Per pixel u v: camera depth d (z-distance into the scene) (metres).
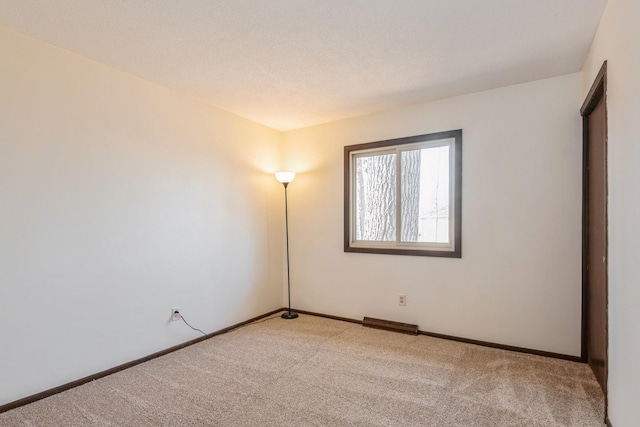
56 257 2.24
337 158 3.88
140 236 2.73
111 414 1.96
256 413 1.97
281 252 4.27
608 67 1.84
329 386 2.29
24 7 1.82
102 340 2.48
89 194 2.42
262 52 2.35
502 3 1.81
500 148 2.96
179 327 3.02
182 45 2.25
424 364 2.63
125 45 2.25
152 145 2.83
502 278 2.95
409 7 1.85
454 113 3.17
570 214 2.69
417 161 3.45
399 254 3.45
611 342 1.80
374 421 1.89
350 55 2.39
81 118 2.38
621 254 1.65
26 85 2.12
